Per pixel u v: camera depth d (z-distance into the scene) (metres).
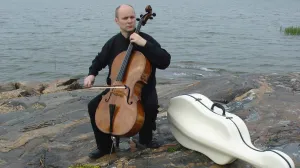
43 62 18.50
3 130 5.41
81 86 9.77
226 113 3.95
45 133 5.11
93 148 4.57
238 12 60.38
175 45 24.38
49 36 28.23
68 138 4.93
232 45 24.34
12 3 83.69
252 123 4.86
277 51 21.92
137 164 3.97
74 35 29.08
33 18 44.69
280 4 93.50
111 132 3.86
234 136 3.64
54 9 64.88
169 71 14.73
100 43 25.05
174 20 43.78
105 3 96.19
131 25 4.04
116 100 3.94
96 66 4.29
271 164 3.30
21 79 15.19
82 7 74.06
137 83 3.93
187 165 3.88
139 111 3.83
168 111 4.31
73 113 5.93
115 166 3.99
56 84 9.99
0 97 8.30
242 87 6.37
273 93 5.94
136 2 104.06
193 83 7.21
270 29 33.97
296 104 5.43
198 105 3.99
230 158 3.68
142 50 4.00
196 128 3.96
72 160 4.31
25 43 24.48
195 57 20.00
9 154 4.58
